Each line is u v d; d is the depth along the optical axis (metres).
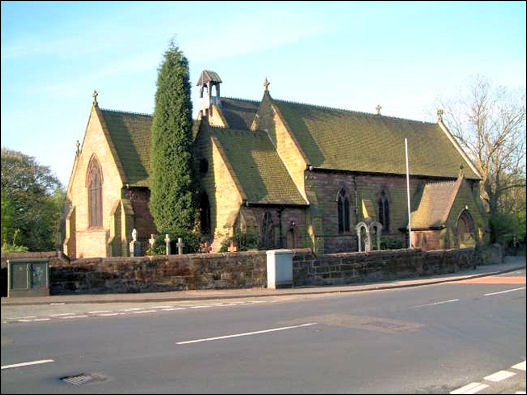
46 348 13.41
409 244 49.66
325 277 32.81
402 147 56.31
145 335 15.08
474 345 13.38
